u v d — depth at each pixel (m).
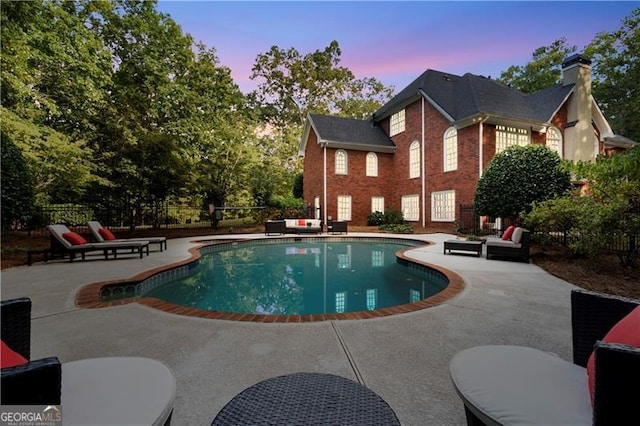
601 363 1.08
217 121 17.66
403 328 3.14
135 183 13.52
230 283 6.28
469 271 6.12
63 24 10.47
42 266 6.54
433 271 6.35
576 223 6.99
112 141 13.42
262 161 22.75
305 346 2.72
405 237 13.20
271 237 13.48
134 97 14.45
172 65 16.34
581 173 6.57
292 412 1.34
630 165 5.55
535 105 17.03
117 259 7.47
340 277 6.77
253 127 22.09
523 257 7.10
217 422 1.26
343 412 1.34
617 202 5.91
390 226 17.08
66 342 2.78
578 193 8.62
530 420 1.18
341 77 28.69
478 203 10.59
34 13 9.59
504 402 1.29
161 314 3.57
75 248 6.96
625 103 23.25
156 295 5.42
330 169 18.94
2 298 4.15
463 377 1.48
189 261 7.23
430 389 2.06
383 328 3.14
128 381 1.47
